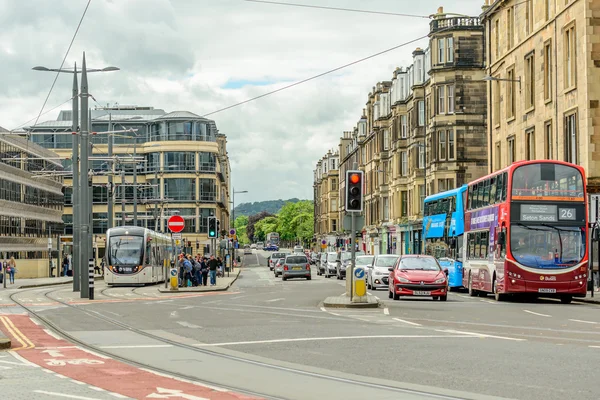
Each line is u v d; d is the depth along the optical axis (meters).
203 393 10.55
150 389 10.88
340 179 144.88
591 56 40.66
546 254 31.53
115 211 120.31
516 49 50.72
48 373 12.48
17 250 85.38
